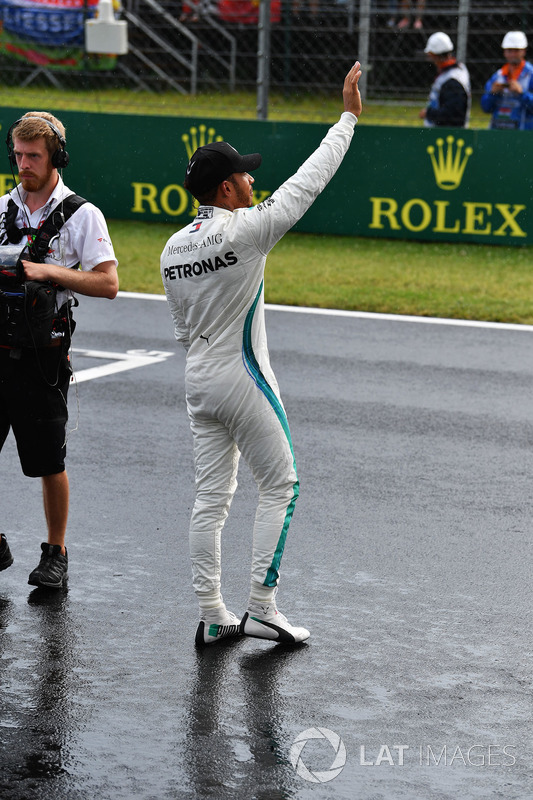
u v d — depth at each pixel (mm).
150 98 49781
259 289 10969
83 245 12188
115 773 9211
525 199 33031
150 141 35875
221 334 10992
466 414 19562
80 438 17891
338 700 10383
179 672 10898
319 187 10891
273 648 11422
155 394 20469
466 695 10469
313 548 13820
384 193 34438
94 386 20891
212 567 11391
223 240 10688
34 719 10016
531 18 46719
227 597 12578
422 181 33906
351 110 11164
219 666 11031
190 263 10891
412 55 46062
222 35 51000
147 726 9930
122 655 11234
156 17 52344
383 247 34219
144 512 14961
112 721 10000
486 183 33281
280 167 34844
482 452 17547
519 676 10828
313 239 35281
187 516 14859
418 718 10086
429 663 11078
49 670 10898
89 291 12078
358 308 27703
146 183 36219
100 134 36344
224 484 11414
